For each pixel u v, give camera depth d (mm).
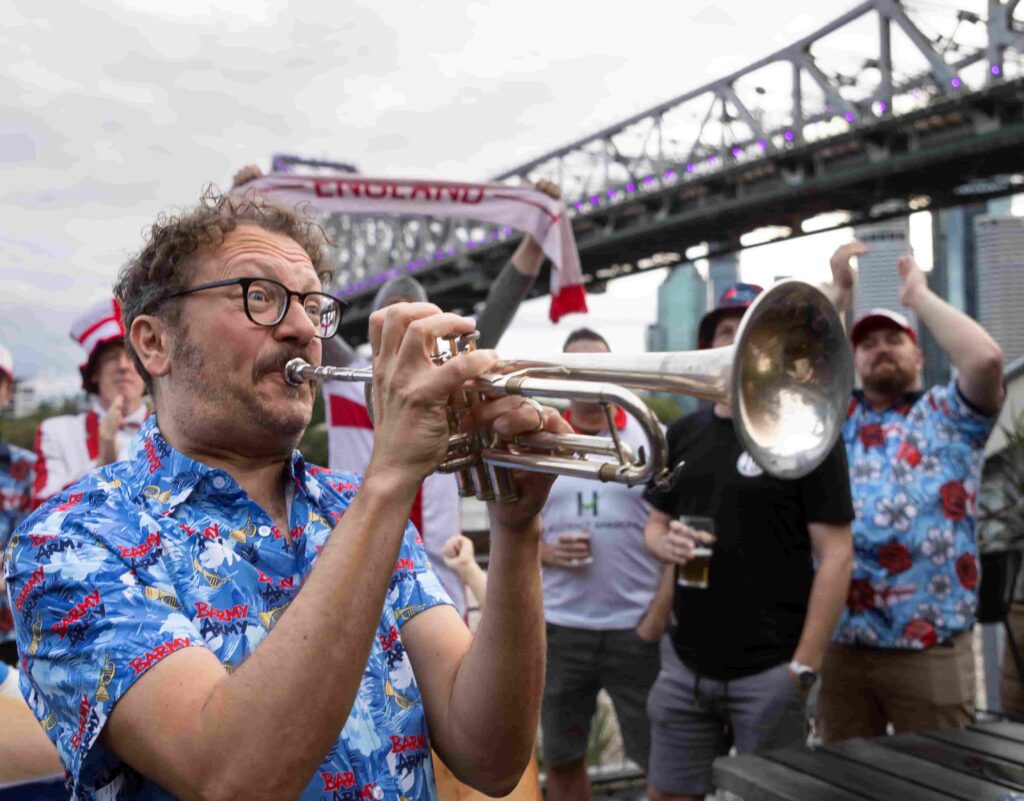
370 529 1033
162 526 1143
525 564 1250
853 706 3156
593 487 3348
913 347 3197
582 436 1209
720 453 2773
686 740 2836
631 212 36469
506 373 1234
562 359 1240
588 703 3391
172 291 1258
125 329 1352
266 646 989
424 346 1073
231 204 1338
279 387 1261
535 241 4426
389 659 1254
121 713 1012
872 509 3059
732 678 2703
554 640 3367
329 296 1312
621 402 1091
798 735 2648
